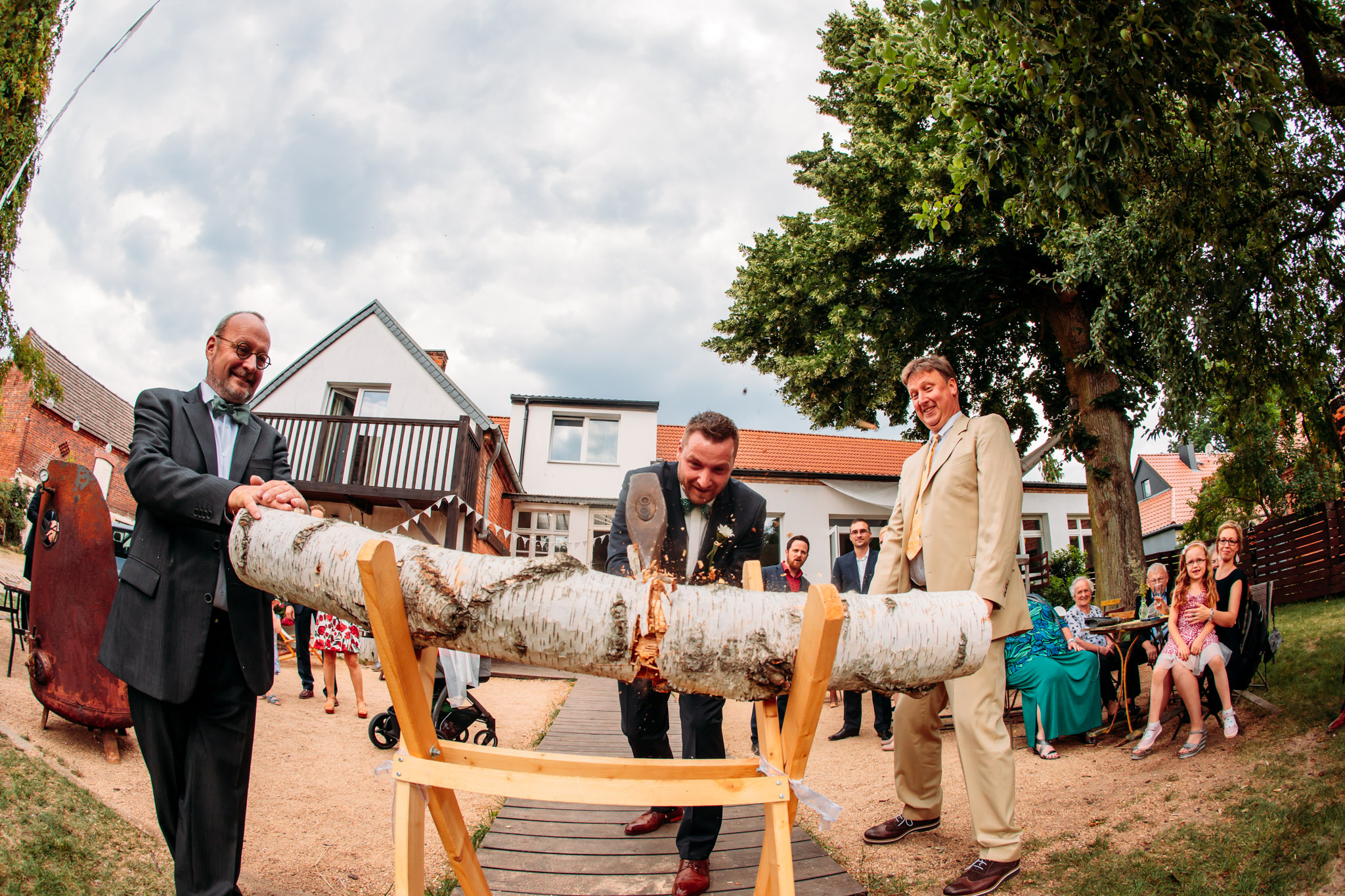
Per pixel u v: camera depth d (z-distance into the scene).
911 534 3.35
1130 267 6.64
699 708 2.61
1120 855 2.81
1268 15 3.65
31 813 2.67
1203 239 4.78
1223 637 4.29
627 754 5.01
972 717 2.81
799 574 6.42
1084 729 4.68
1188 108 3.35
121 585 2.23
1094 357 9.31
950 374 3.40
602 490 18.48
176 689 2.13
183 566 2.22
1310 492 10.77
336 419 13.05
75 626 3.69
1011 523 2.90
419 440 12.90
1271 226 4.74
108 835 2.73
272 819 3.45
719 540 2.73
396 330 15.72
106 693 3.63
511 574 1.65
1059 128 3.72
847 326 10.39
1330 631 5.98
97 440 21.33
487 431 14.81
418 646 1.74
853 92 10.06
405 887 1.58
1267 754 3.61
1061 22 3.15
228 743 2.25
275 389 15.55
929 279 10.47
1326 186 4.68
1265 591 5.49
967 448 3.12
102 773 3.45
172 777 2.21
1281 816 2.78
